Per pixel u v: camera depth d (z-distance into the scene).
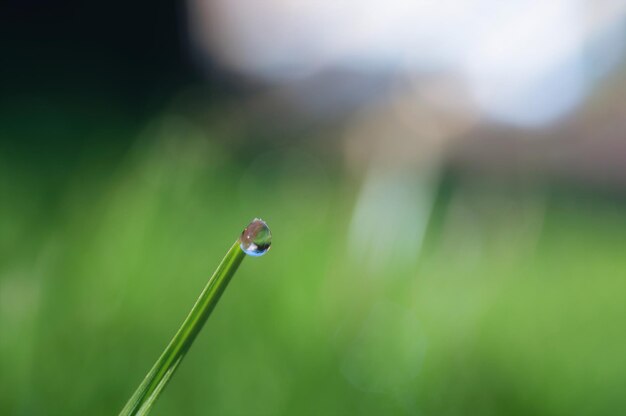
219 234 0.39
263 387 0.24
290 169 0.66
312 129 1.09
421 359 0.27
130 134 0.75
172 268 0.30
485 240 0.42
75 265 0.27
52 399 0.23
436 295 0.32
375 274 0.32
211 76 1.35
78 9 1.28
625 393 0.28
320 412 0.24
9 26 1.22
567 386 0.28
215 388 0.24
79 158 0.54
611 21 1.10
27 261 0.27
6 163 0.49
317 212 0.46
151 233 0.31
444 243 0.39
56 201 0.35
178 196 0.35
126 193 0.32
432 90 1.13
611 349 0.33
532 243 0.48
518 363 0.29
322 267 0.35
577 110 1.09
